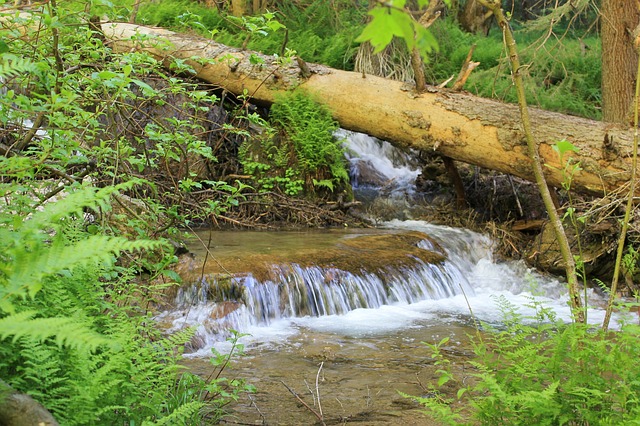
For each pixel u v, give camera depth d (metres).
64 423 2.63
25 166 3.35
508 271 9.72
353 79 10.59
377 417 4.68
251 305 7.00
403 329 7.06
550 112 9.33
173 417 3.06
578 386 3.15
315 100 10.70
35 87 4.64
